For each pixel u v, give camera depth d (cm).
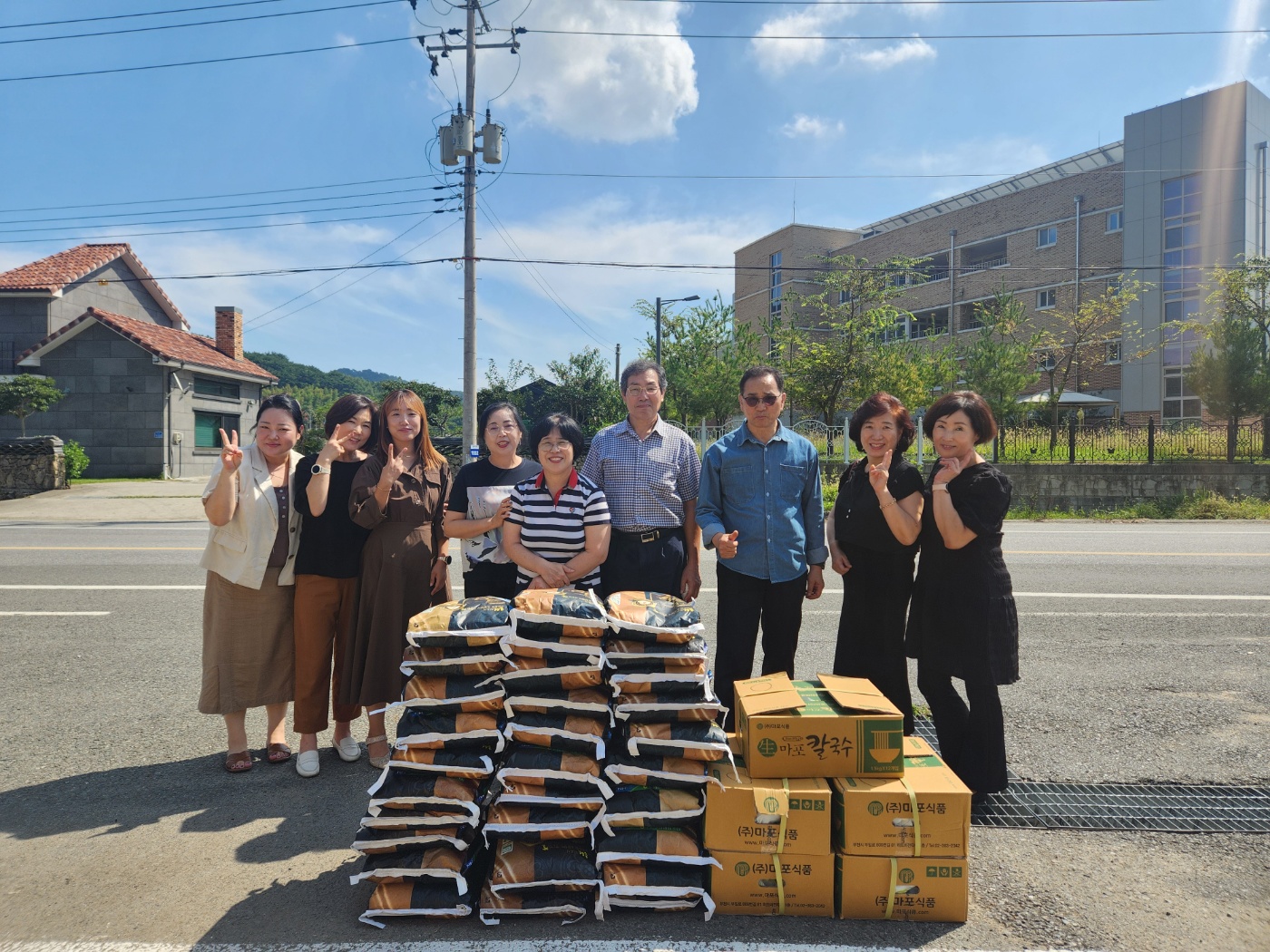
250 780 368
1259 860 298
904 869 257
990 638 329
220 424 2611
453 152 1588
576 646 265
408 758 265
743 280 4794
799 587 369
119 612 680
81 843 306
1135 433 1686
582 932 250
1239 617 669
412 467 378
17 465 1877
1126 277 2795
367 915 253
